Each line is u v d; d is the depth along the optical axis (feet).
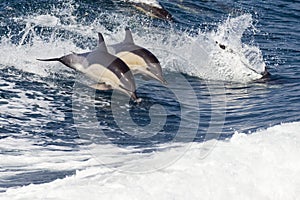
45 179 49.42
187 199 43.19
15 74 80.33
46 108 70.59
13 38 93.30
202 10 124.67
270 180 47.42
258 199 45.80
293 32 118.11
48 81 78.74
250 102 79.41
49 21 103.86
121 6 117.60
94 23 107.65
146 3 119.03
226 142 53.11
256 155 50.01
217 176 46.19
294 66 98.07
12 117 67.10
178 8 123.85
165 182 44.37
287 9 132.26
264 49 105.60
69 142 60.39
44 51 89.76
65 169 51.98
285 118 72.38
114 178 44.75
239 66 92.43
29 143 59.77
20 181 48.98
